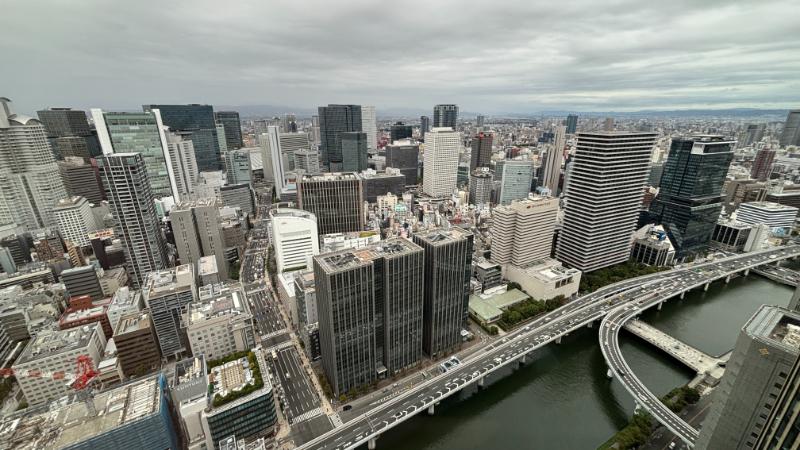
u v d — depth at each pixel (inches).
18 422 6688.0
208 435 7726.4
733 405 5831.7
